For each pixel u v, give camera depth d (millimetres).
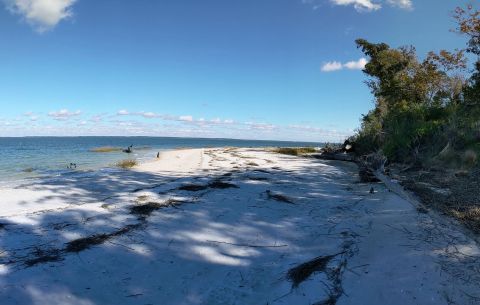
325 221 7078
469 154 11312
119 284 4594
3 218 7055
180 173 15070
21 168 20438
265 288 4547
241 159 22906
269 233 6465
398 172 12227
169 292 4445
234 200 8781
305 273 4828
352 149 23438
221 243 5992
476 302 3934
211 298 4320
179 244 5910
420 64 31359
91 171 16828
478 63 22406
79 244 5758
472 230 5770
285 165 18125
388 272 4703
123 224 6797
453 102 21844
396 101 30672
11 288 4367
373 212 7512
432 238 5602
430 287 4258
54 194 10055
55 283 4527
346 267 4953
